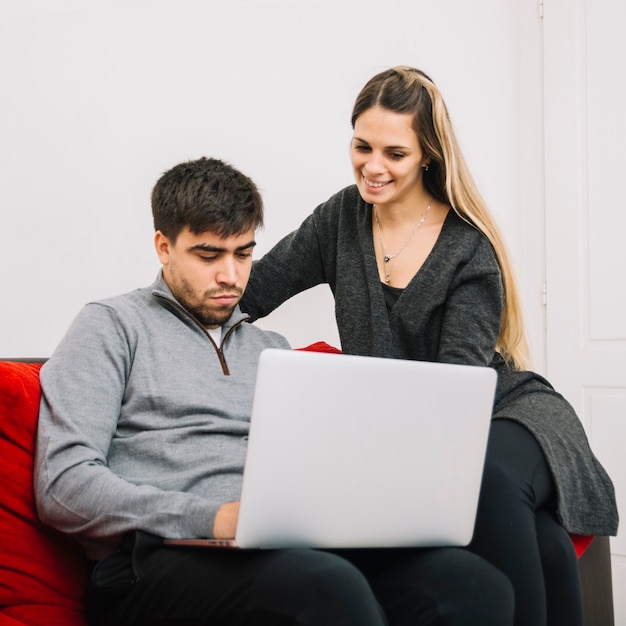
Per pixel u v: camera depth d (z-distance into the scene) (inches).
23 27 91.8
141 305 60.9
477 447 51.3
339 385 45.4
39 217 91.6
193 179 60.5
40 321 91.3
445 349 69.1
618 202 121.3
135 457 55.7
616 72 122.0
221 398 59.7
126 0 96.0
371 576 52.3
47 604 54.1
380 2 112.1
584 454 65.6
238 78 101.3
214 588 45.6
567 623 58.1
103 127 94.4
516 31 129.6
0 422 54.4
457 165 72.0
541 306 127.0
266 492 44.3
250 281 77.4
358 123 70.8
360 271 74.0
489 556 55.4
